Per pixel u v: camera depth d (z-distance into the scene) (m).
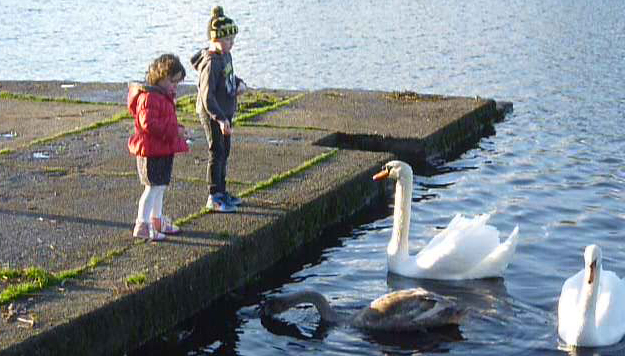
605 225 12.96
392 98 19.34
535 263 11.63
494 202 14.10
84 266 9.97
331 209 12.97
